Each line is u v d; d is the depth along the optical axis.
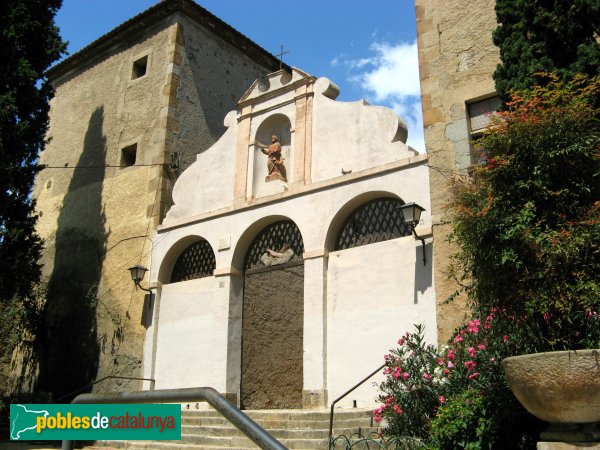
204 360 11.98
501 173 5.11
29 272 13.29
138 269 13.02
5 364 15.56
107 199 15.28
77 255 15.36
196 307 12.56
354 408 9.50
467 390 6.11
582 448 4.05
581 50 7.10
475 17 9.95
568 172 4.97
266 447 1.86
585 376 4.00
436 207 9.37
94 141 16.50
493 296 5.11
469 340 6.65
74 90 18.06
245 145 12.98
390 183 10.26
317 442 7.65
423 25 10.52
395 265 9.84
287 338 11.20
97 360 13.66
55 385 14.30
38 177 17.83
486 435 5.31
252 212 12.21
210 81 16.28
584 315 4.68
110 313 13.86
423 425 6.91
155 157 14.49
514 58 7.82
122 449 9.34
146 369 12.71
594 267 4.58
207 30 16.64
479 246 5.11
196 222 13.10
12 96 12.48
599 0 7.12
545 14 7.57
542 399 4.19
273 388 11.11
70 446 2.74
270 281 11.82
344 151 11.25
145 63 16.39
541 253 4.69
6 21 12.57
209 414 9.77
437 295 8.91
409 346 7.61
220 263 12.34
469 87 9.66
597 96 6.63
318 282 10.64
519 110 5.27
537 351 5.14
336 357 10.12
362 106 11.29
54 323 14.92
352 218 10.93
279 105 12.70
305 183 11.56
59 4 14.03
